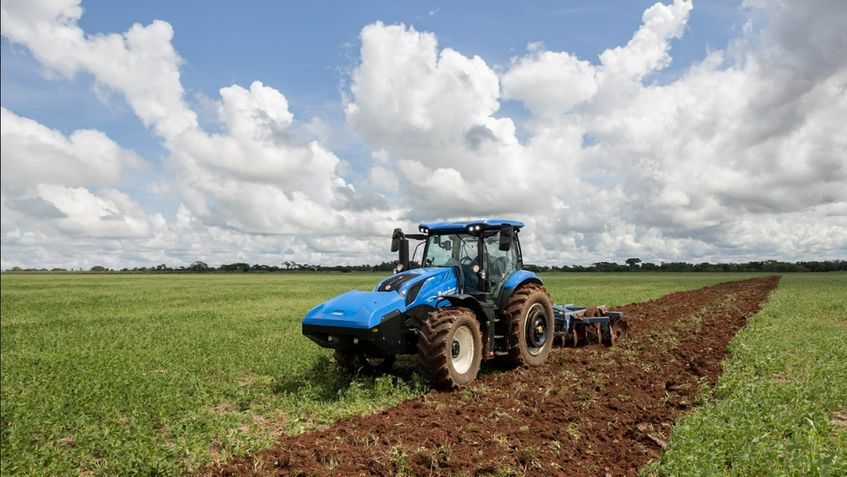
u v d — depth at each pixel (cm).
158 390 845
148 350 1272
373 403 752
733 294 3088
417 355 820
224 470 524
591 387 817
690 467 495
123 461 541
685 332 1366
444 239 1018
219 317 2028
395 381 862
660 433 619
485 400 758
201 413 744
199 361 1095
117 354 1205
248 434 621
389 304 819
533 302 1018
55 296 3350
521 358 971
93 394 816
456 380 819
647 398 771
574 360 1062
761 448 511
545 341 1045
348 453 552
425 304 874
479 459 545
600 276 8162
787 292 3130
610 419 680
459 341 849
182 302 2828
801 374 873
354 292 898
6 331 1670
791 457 479
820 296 2716
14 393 859
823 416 602
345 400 773
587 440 612
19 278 7431
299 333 1525
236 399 820
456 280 949
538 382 870
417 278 884
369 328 780
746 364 931
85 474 558
